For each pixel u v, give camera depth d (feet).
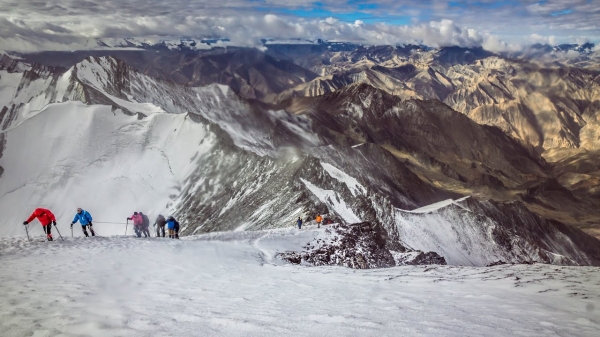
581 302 43.52
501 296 47.09
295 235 141.28
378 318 35.12
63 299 38.88
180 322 32.55
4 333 28.55
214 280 58.29
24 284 46.03
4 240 91.56
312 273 69.82
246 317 34.65
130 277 55.26
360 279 62.39
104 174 466.29
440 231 414.41
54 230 398.01
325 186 347.56
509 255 422.82
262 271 71.36
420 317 35.76
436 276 65.41
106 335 28.58
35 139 504.02
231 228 291.38
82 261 65.16
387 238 325.21
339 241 142.00
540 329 32.27
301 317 35.04
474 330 31.63
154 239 105.50
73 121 525.75
